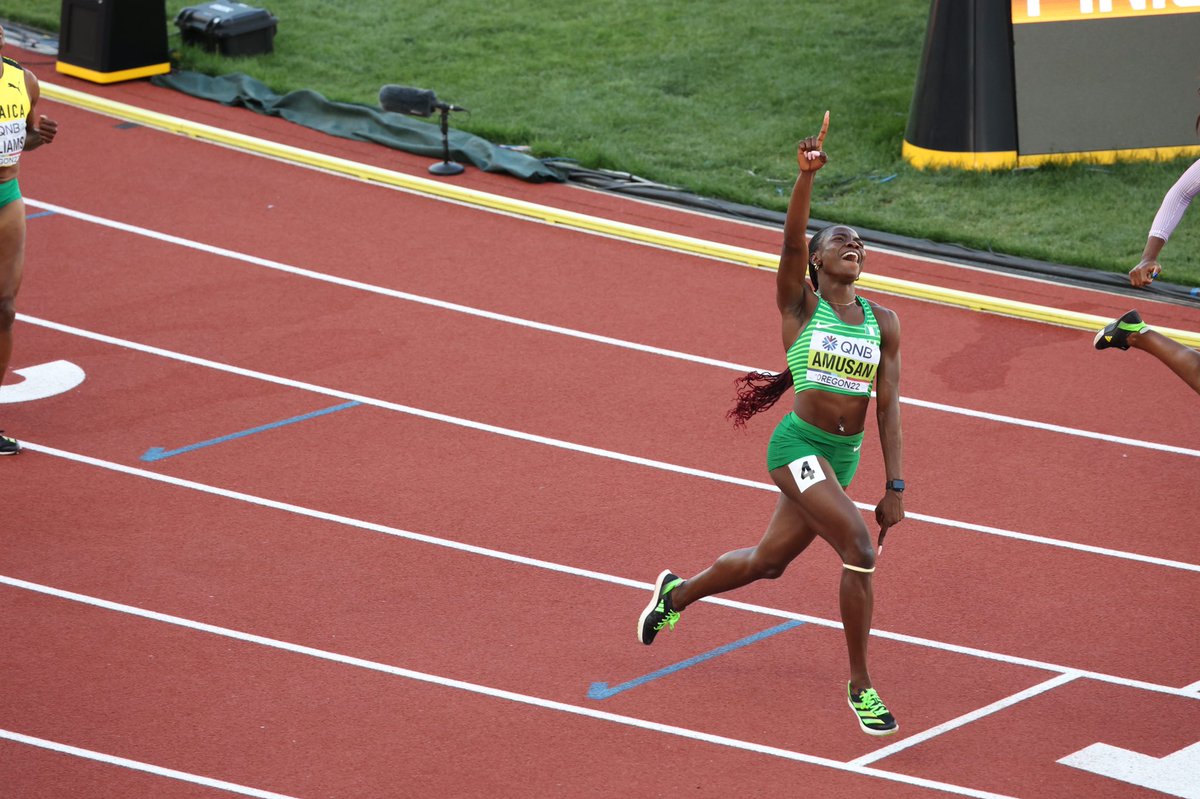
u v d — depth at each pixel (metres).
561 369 42.28
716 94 63.62
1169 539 34.66
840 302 25.98
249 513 34.50
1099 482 37.31
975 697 28.67
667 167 57.47
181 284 46.78
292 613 30.69
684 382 41.78
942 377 42.91
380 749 26.55
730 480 36.72
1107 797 25.69
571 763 26.31
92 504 34.66
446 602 31.30
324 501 35.12
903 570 33.19
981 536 34.69
